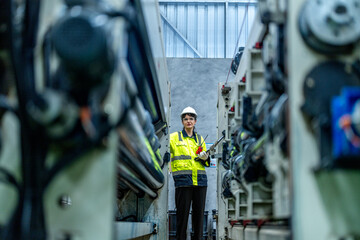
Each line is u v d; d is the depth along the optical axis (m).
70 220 0.87
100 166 0.88
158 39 2.08
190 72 5.20
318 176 0.94
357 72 0.97
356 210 0.92
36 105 0.79
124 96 0.97
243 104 1.62
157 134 3.01
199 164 3.79
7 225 0.81
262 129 1.57
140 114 1.43
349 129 0.84
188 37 6.07
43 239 0.81
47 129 0.82
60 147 0.88
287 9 1.01
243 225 2.16
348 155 0.84
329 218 0.92
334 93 0.96
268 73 1.26
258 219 1.62
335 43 0.96
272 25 1.28
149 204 2.82
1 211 0.91
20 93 0.80
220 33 6.07
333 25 0.96
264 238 1.38
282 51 1.14
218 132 3.63
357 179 0.92
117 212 2.73
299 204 0.93
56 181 0.88
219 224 3.47
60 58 0.79
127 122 1.15
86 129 0.85
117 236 1.41
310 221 0.92
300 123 0.96
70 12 0.85
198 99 5.14
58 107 0.79
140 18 1.35
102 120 0.88
